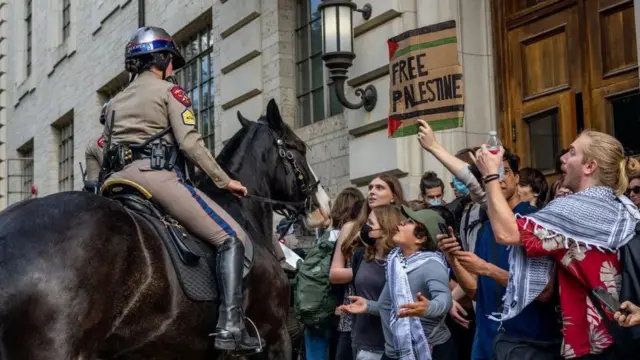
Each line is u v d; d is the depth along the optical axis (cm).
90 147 659
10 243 411
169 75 546
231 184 538
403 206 591
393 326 578
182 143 514
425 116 652
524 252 452
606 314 421
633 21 764
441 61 646
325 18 919
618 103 774
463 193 666
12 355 401
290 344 584
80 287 416
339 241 688
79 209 436
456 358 602
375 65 935
